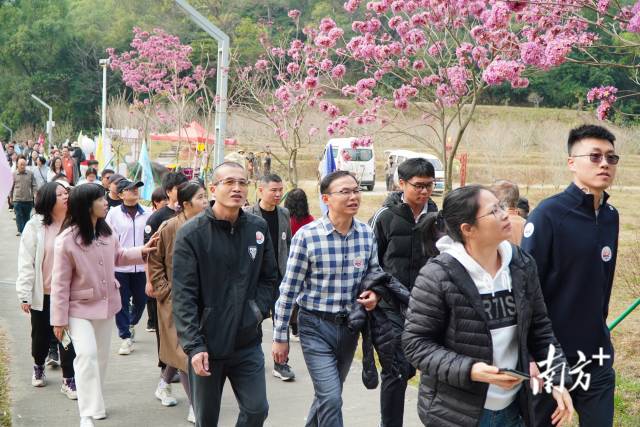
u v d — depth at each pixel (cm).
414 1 949
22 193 1709
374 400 633
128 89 7281
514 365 335
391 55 1077
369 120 1075
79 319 552
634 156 4081
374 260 485
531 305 335
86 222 554
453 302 327
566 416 334
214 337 432
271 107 1559
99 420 585
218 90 1391
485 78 756
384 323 461
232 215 440
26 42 7494
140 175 2300
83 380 545
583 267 392
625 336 836
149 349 806
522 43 790
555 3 694
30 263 635
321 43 1028
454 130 4125
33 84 7431
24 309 639
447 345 332
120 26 7344
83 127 7438
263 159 3078
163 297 575
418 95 1040
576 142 399
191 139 3005
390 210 518
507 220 328
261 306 451
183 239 431
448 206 336
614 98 768
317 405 462
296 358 769
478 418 327
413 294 337
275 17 6462
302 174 3981
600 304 398
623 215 2219
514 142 4184
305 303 475
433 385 338
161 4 7288
